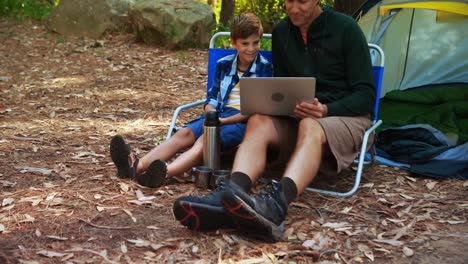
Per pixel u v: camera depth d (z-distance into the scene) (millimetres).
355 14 4977
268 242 2738
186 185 3449
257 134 3139
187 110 5652
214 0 14547
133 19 8766
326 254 2639
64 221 2920
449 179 3695
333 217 3066
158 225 2898
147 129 4938
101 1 9125
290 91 3146
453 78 5203
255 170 2990
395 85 5332
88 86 6590
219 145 3438
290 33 3488
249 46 3537
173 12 8375
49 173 3645
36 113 5383
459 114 4660
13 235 2750
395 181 3672
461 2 4445
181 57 8016
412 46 5250
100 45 8625
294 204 3203
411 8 5094
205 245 2688
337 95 3377
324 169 3244
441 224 2998
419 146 3965
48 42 8906
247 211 2586
